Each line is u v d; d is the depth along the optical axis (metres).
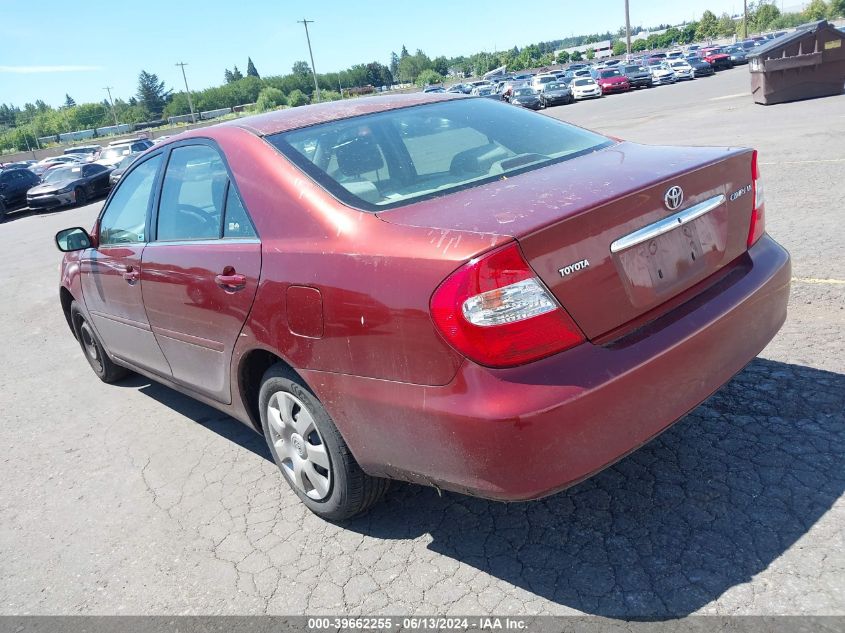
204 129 3.42
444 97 3.57
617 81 39.31
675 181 2.41
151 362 3.99
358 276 2.34
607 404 2.13
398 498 3.07
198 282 3.12
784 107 15.77
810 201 6.65
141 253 3.66
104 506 3.42
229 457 3.74
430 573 2.56
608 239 2.22
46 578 2.90
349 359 2.42
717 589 2.24
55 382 5.43
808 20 105.38
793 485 2.68
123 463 3.85
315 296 2.49
